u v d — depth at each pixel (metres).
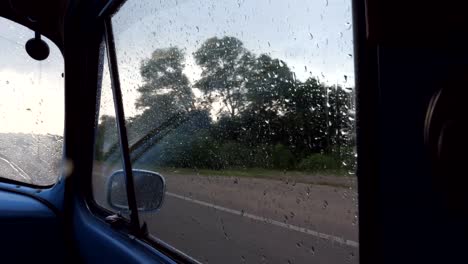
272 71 0.98
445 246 0.55
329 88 0.81
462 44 0.52
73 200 2.17
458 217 0.53
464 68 0.52
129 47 1.62
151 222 1.52
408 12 0.54
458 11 0.50
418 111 0.58
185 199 1.31
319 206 0.84
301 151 0.89
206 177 1.22
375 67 0.68
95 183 2.09
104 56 1.92
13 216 2.07
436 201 0.56
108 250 1.65
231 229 1.11
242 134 1.08
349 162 0.76
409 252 0.60
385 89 0.64
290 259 0.92
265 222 1.00
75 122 2.14
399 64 0.62
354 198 0.75
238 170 1.09
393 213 0.63
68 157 2.16
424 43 0.56
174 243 1.38
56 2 2.02
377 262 0.65
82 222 2.00
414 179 0.59
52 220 2.14
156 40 1.43
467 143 0.52
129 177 1.62
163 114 1.42
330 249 0.81
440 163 0.54
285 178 0.93
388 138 0.64
